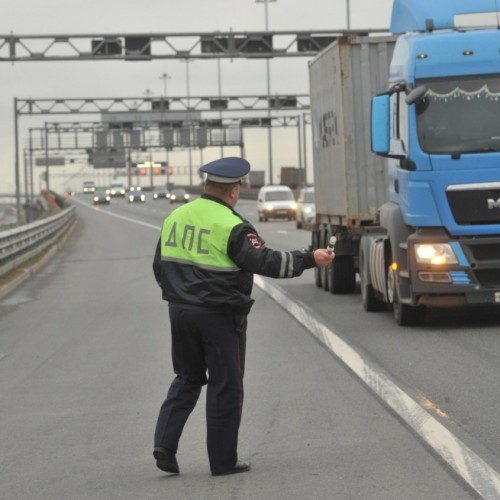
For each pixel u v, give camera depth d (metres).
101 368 22.97
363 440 14.96
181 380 13.45
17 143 111.25
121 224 133.88
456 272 25.86
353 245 37.09
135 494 12.68
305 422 16.39
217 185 12.98
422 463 13.46
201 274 12.84
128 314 34.00
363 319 29.97
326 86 37.75
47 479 13.65
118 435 16.11
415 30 28.03
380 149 26.77
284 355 23.61
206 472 13.57
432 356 22.47
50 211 165.12
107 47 81.12
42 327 31.55
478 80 25.94
